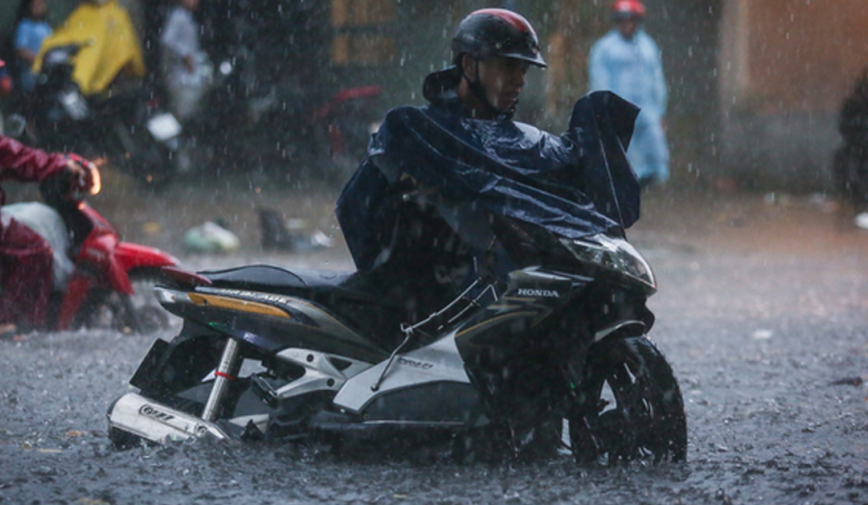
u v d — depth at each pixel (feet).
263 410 58.08
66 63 189.57
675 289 143.74
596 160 56.70
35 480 52.80
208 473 53.21
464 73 57.26
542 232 52.13
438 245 57.11
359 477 53.47
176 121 205.67
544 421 55.67
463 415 54.29
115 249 101.45
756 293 139.64
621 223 56.59
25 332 98.17
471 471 54.54
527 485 51.98
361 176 56.49
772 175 257.75
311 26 233.55
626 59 196.13
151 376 61.00
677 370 89.56
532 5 240.12
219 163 222.48
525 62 56.75
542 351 53.11
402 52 238.89
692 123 258.78
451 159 54.03
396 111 54.90
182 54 214.07
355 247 57.62
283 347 57.93
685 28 257.34
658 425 53.67
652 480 52.80
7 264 97.60
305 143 228.63
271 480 52.49
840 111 252.21
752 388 82.02
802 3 253.85
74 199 99.25
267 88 223.92
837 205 240.73
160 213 194.08
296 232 181.06
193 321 59.67
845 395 79.20
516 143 55.57
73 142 191.62
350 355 57.72
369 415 55.36
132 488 51.26
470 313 56.13
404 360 56.13
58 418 68.90
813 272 160.25
